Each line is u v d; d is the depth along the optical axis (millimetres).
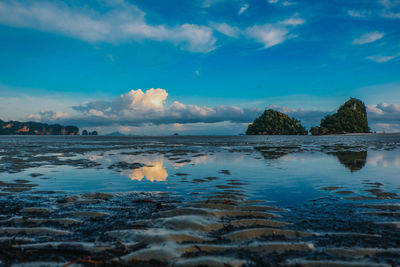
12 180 8227
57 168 10727
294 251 3172
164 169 10531
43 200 5848
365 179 8141
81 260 2930
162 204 5445
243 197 6043
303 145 29469
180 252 3146
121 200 5820
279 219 4434
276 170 10125
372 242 3393
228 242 3453
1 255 3057
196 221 4184
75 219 4469
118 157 15297
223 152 19094
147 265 2836
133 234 3693
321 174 9133
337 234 3701
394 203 5383
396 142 35469
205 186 7332
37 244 3398
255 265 2826
